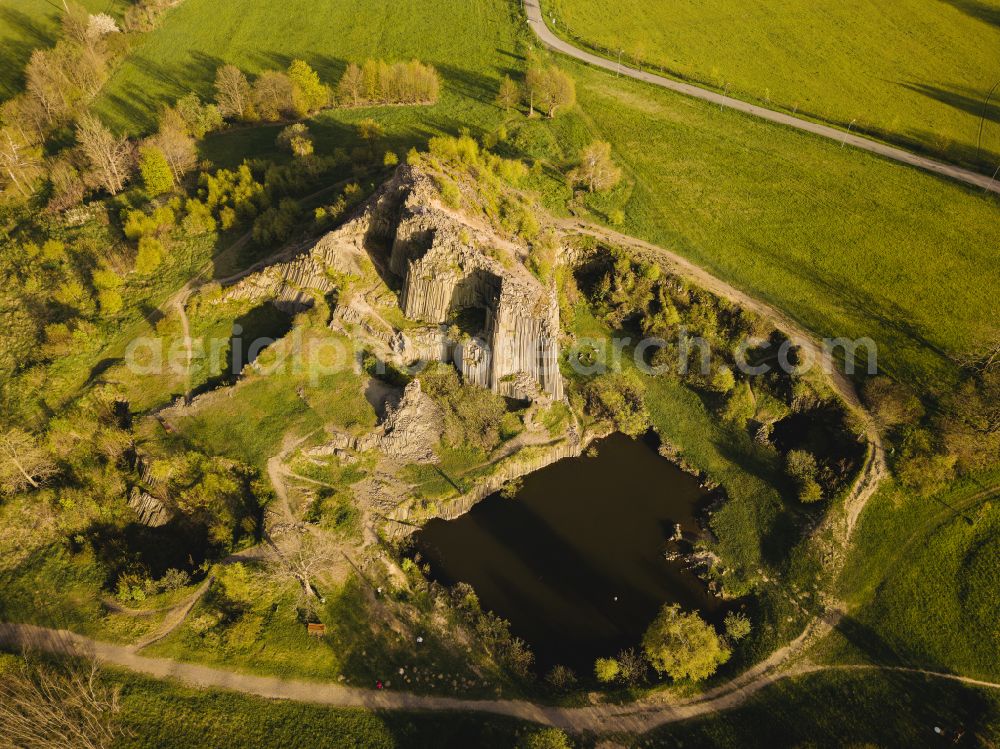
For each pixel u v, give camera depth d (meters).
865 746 61.66
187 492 76.94
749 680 69.00
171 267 101.56
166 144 114.44
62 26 161.75
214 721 61.97
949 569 75.88
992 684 67.44
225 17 173.88
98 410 85.50
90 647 66.88
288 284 95.25
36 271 102.88
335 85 147.50
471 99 142.50
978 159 129.12
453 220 92.12
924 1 181.88
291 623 69.00
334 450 82.69
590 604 74.31
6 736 55.22
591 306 106.88
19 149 125.06
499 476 83.62
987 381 88.81
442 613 72.00
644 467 88.06
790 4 183.12
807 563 77.31
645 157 129.00
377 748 61.78
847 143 133.62
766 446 88.62
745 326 98.75
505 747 62.25
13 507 77.69
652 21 176.38
